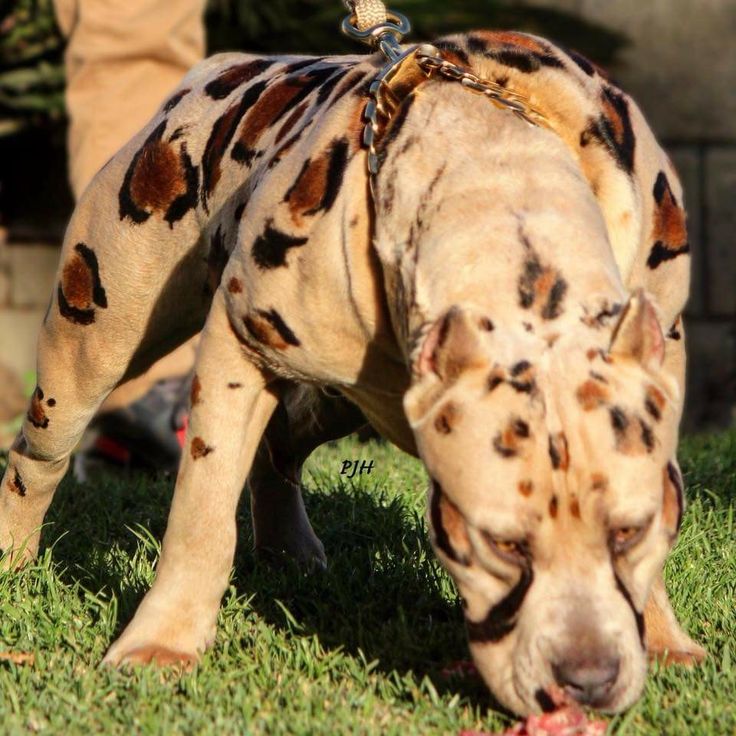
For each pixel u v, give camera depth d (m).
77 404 12.70
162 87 18.27
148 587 11.81
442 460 8.12
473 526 8.03
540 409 7.91
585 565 8.02
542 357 8.05
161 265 11.90
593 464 7.86
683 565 12.48
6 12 31.95
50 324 12.55
